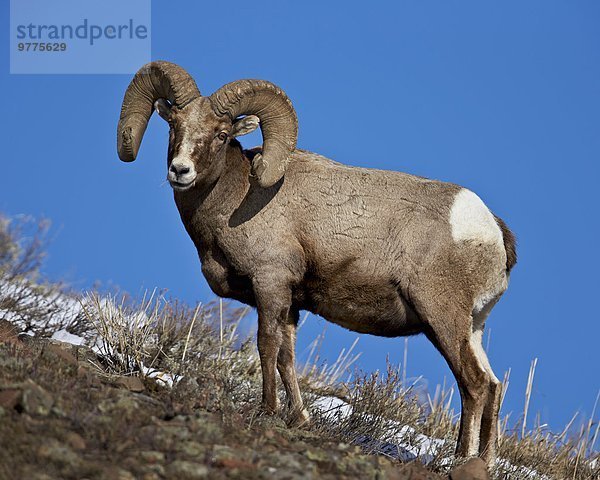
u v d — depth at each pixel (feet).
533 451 127.85
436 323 106.01
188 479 67.51
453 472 89.71
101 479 64.59
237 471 69.82
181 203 110.11
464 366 105.50
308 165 110.52
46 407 74.18
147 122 110.63
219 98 105.40
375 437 111.04
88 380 85.25
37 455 65.62
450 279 106.22
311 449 80.69
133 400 81.82
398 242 106.93
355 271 107.55
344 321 111.96
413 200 108.06
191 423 79.10
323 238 107.45
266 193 108.47
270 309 106.93
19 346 95.55
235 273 109.40
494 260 108.06
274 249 107.14
